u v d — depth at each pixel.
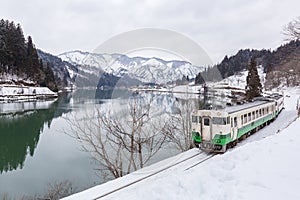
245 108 16.69
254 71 40.88
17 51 73.94
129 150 9.59
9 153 20.84
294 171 5.44
